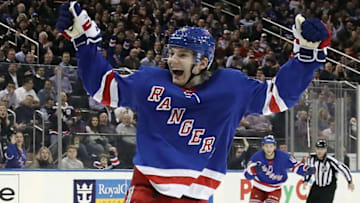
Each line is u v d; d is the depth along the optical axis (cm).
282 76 423
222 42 2141
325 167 1468
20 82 1294
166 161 425
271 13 2417
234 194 1502
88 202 1357
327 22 2462
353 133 1622
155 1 2173
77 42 412
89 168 1360
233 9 2389
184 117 429
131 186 438
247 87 436
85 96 1346
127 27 2067
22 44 1855
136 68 1891
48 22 2008
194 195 433
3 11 1953
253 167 1351
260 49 2192
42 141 1316
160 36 2062
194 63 425
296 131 1561
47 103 1316
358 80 2223
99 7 2078
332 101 1598
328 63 2198
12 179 1291
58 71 1321
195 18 2195
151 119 429
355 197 1658
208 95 429
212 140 434
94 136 1360
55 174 1326
